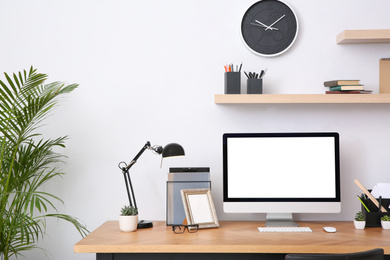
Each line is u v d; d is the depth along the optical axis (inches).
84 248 81.8
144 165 110.3
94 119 110.8
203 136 109.8
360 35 100.4
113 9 110.3
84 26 110.6
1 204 97.0
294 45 109.2
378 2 108.1
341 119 108.9
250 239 85.8
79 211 110.6
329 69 109.0
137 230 95.9
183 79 110.0
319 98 101.0
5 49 110.9
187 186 100.6
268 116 109.5
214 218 98.6
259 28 108.8
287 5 108.3
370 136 108.7
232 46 109.5
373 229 95.6
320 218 108.3
